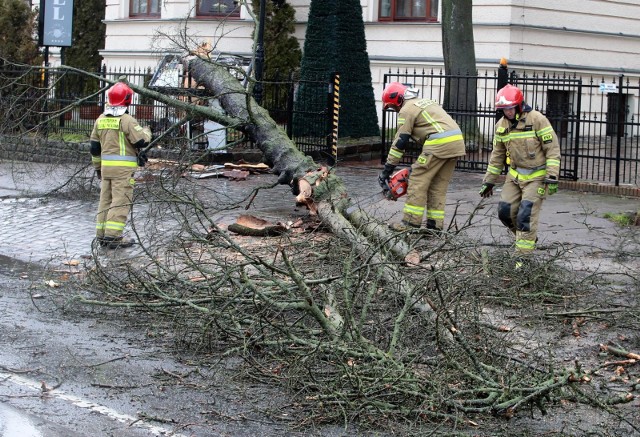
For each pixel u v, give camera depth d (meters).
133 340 6.96
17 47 24.58
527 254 8.23
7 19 24.56
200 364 6.39
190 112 10.80
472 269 7.51
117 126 10.09
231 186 14.75
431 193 10.53
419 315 6.47
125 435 5.16
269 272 7.68
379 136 20.47
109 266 8.34
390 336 6.32
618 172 15.29
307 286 6.68
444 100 19.78
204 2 24.92
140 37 25.98
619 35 25.08
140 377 6.16
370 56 24.14
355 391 5.52
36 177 15.15
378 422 5.42
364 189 14.81
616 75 25.08
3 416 5.39
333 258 7.99
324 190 9.93
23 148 14.93
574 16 23.95
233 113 10.97
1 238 10.69
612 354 6.80
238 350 6.30
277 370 6.12
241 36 24.41
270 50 23.80
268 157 10.64
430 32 23.39
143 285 7.09
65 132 18.08
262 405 5.68
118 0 26.47
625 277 9.08
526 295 7.90
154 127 16.12
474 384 5.78
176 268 8.71
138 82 20.83
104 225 10.30
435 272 6.27
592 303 7.98
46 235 10.91
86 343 6.88
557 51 23.59
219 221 11.45
